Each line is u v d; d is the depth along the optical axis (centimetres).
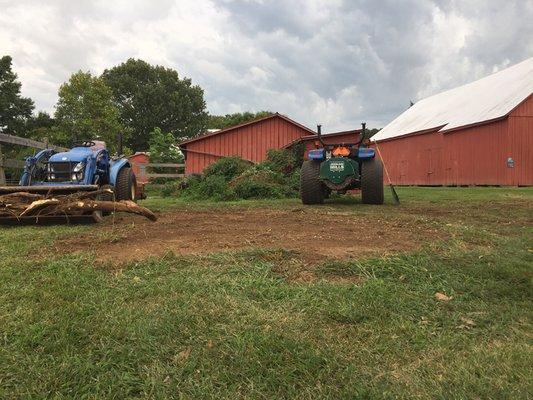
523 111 1964
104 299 278
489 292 306
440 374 202
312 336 234
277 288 298
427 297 293
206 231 523
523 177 1972
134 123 5819
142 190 1022
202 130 6203
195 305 268
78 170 687
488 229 572
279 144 1884
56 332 231
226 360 210
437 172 2545
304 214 719
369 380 197
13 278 320
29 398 180
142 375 197
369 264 349
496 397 184
